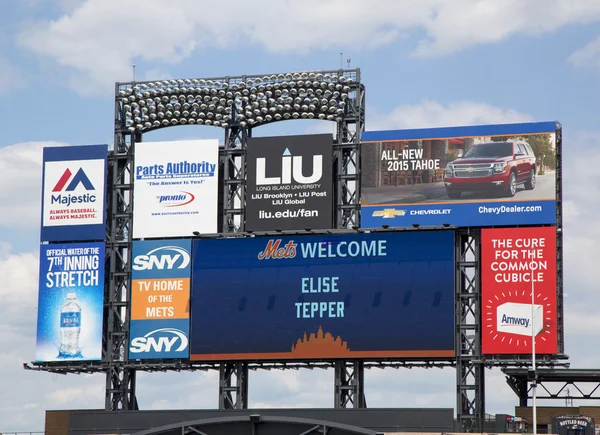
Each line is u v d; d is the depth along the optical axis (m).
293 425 79.06
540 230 86.81
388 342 87.81
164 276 92.56
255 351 90.00
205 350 90.81
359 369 89.44
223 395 90.75
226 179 93.19
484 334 86.50
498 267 87.00
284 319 89.94
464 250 89.19
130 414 87.12
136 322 92.38
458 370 86.75
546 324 85.50
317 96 92.25
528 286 86.25
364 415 83.62
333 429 78.81
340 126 91.94
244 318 90.62
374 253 89.38
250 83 93.19
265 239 91.50
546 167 87.94
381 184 90.44
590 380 98.06
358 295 89.00
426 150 90.12
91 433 87.38
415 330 87.56
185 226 92.75
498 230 87.50
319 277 89.94
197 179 93.25
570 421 88.12
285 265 90.75
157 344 91.69
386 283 88.69
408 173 90.12
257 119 93.00
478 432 85.94
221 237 92.50
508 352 85.81
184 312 91.81
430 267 88.25
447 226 88.31
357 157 91.31
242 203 92.69
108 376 92.62
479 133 89.62
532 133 88.75
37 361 93.25
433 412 82.75
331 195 90.62
